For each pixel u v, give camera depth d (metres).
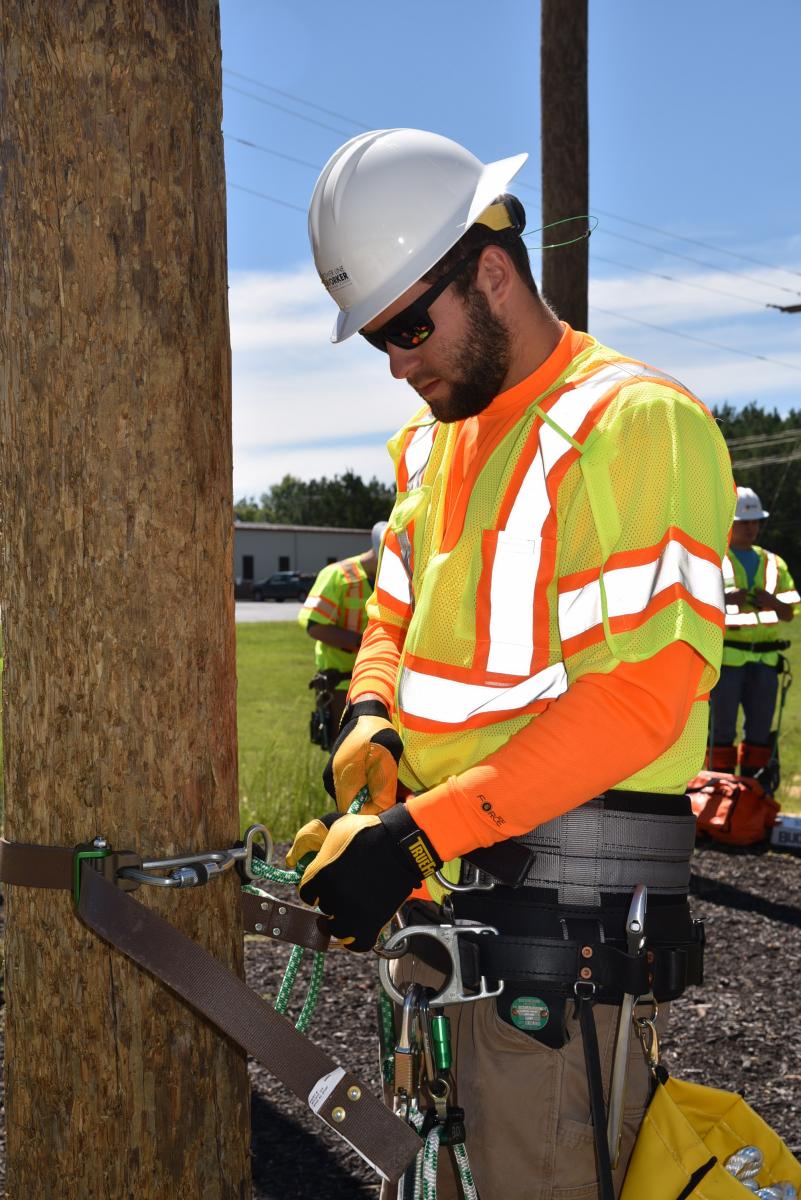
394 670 1.82
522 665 1.50
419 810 1.38
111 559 1.40
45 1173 1.48
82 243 1.36
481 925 1.51
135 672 1.41
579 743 1.35
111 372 1.38
